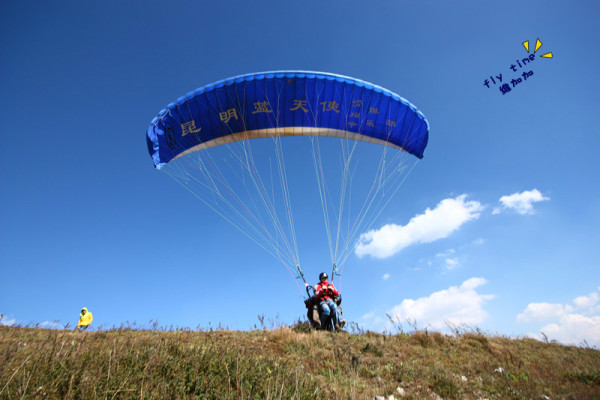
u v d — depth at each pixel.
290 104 11.94
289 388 4.95
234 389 4.88
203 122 12.01
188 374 4.91
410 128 13.41
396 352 8.04
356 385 5.85
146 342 6.31
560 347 11.09
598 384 7.42
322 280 10.49
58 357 4.94
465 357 8.50
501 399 6.25
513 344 10.54
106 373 4.57
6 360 4.60
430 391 6.09
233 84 11.44
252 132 12.38
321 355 7.21
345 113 12.40
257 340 8.12
